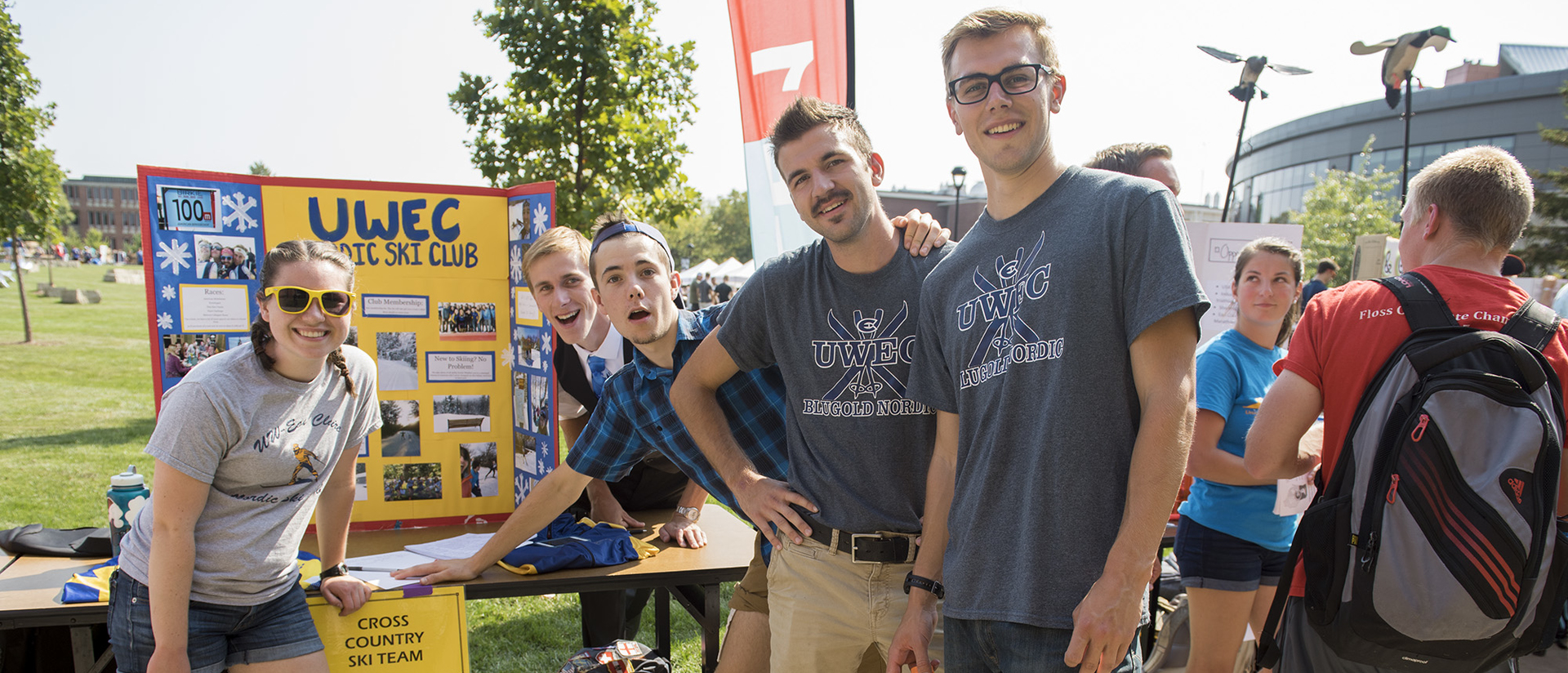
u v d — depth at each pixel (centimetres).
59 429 881
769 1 393
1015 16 149
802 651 200
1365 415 175
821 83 389
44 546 263
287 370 206
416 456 312
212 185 287
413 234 307
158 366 284
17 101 1122
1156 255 132
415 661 241
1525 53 4381
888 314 190
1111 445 138
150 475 671
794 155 182
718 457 214
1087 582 136
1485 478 155
